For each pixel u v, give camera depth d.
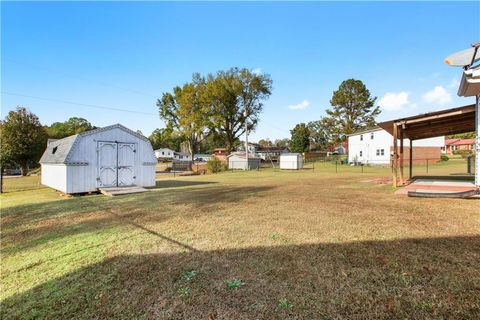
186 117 41.53
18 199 10.98
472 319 2.23
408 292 2.69
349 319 2.33
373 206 6.89
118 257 3.96
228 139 43.09
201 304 2.66
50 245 4.67
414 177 15.02
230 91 40.28
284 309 2.51
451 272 3.05
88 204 8.89
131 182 13.17
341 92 49.53
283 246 4.13
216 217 6.25
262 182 15.23
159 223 5.88
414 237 4.29
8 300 2.93
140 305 2.70
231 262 3.62
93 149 12.12
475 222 5.03
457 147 59.38
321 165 38.28
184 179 19.58
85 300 2.84
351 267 3.30
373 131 36.22
